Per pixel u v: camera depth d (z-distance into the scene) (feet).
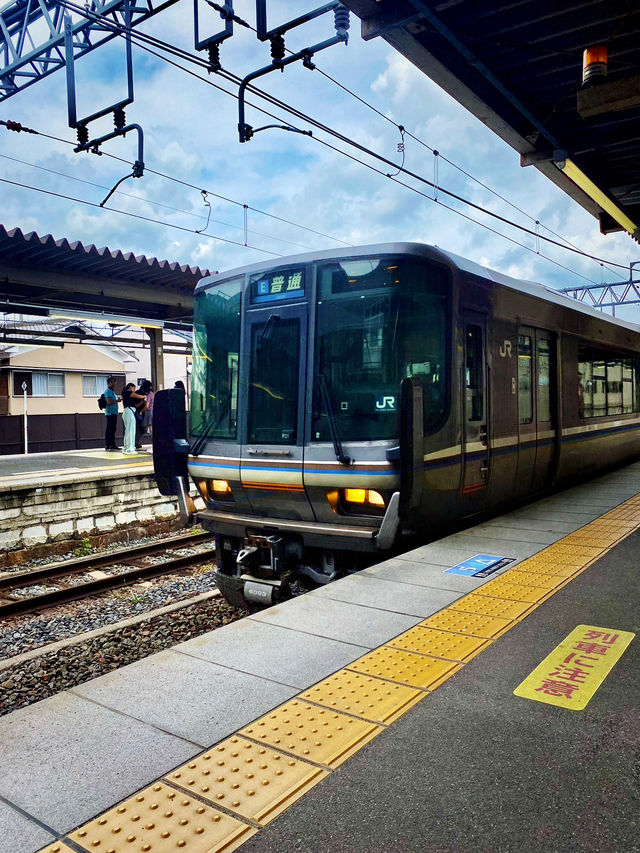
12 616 22.82
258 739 8.75
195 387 21.80
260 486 19.72
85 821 7.12
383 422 17.52
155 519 37.37
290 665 11.09
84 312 46.50
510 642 11.93
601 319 34.94
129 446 49.24
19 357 87.97
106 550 33.81
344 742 8.64
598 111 19.53
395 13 18.89
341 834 6.88
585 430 31.91
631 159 28.53
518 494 25.66
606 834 6.80
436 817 7.12
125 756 8.38
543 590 14.90
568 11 18.52
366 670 10.85
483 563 17.33
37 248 37.68
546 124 24.99
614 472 37.76
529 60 20.88
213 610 22.77
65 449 73.67
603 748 8.43
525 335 25.29
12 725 9.23
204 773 7.99
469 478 20.84
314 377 18.54
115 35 27.22
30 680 17.63
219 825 7.04
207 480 21.56
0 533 30.14
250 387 19.93
